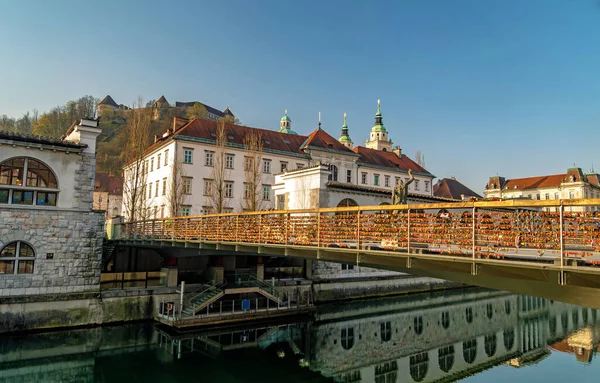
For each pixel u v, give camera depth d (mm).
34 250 20547
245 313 23281
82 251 21766
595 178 82000
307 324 25406
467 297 37062
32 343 19406
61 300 20688
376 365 19531
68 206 21594
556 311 33906
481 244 9680
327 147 48219
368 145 88312
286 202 31797
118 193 67250
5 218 19922
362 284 32875
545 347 23062
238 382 16531
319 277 30828
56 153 21500
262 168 44062
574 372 18375
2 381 16031
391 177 53969
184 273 27438
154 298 23344
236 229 16766
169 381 16328
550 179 79938
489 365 19797
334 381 17188
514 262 8242
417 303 32938
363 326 25938
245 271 27297
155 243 21891
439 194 67250
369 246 11773
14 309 19516
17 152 20422
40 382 16031
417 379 17797
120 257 27578
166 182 40594
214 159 41375
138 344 20469
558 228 8164
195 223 20438
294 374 17734
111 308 22000
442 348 22625
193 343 21109
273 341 22250
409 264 10547
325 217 13578
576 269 7379
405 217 11344
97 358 18547
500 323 28812
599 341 24531
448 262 9922
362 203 30594
